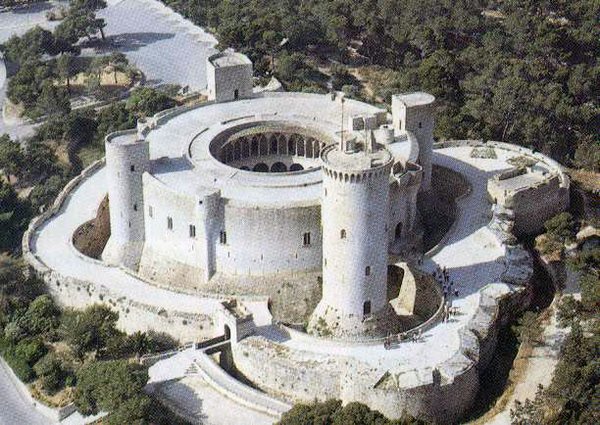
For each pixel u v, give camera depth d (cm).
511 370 18662
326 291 19275
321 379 17625
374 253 18600
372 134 19512
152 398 17838
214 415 17475
